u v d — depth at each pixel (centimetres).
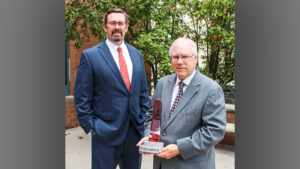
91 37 541
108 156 218
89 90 216
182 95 157
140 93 239
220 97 150
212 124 145
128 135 231
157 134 159
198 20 531
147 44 421
